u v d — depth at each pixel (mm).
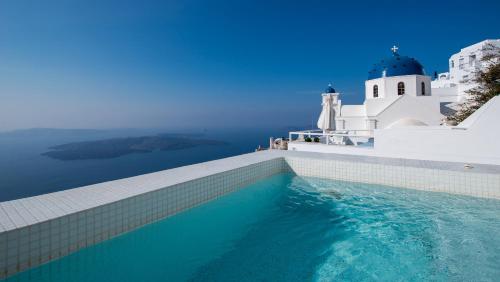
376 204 7098
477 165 7918
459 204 6738
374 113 22031
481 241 5070
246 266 4438
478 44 32312
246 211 6895
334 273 4215
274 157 9773
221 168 7809
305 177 9438
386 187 8117
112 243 4762
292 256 4773
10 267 3619
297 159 9695
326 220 6297
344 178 8867
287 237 5516
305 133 13188
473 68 31406
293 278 4105
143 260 4613
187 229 5930
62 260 4102
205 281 4023
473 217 6066
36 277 3840
